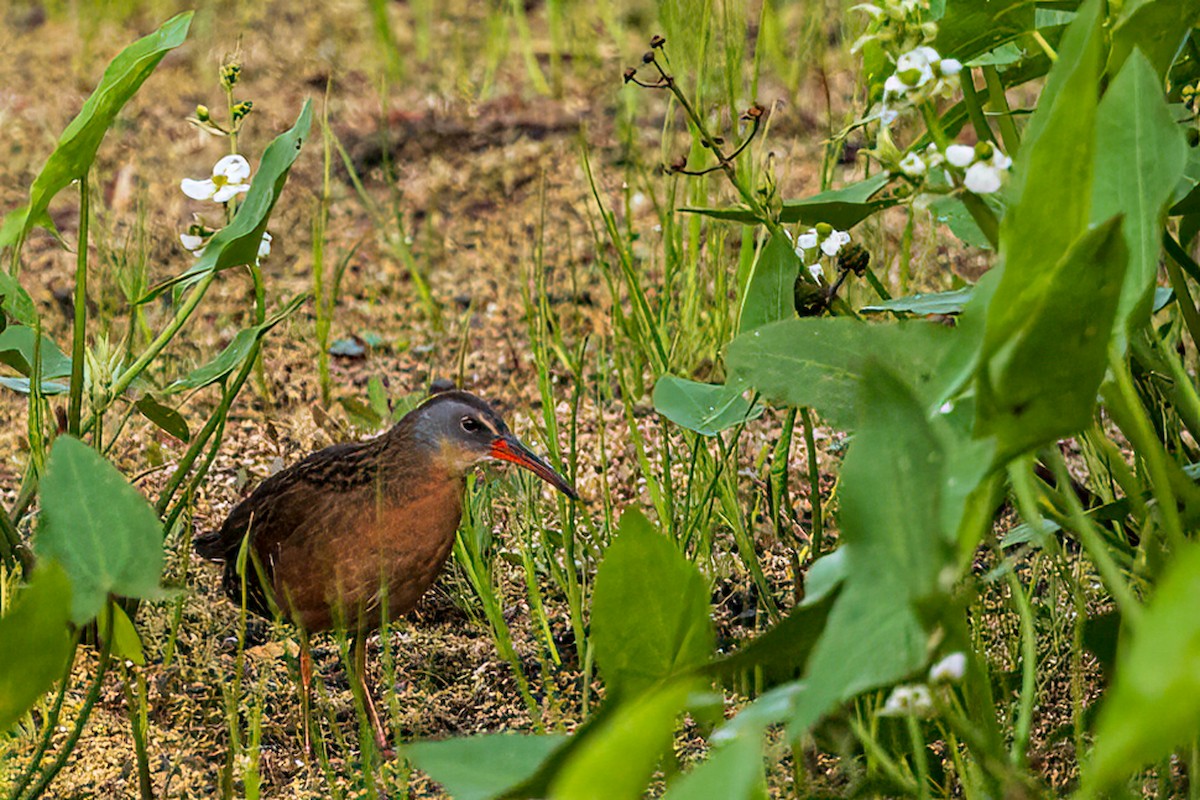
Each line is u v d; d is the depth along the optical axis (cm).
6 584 637
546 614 822
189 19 637
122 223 1204
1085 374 352
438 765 389
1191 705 252
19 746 684
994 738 388
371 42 1498
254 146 1320
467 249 1214
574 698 747
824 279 696
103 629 560
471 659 786
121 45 1473
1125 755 258
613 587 391
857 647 326
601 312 1127
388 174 1145
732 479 770
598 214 1241
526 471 869
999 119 560
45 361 746
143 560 462
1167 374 527
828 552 816
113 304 1099
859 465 330
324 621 753
